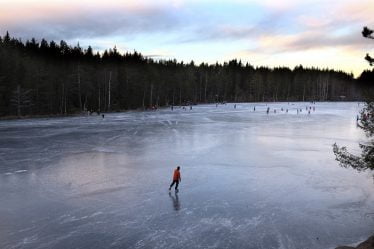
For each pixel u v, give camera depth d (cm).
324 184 2386
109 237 1543
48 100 8475
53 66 10556
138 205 1941
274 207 1939
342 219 1783
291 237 1573
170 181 2422
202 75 16525
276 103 16125
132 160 3088
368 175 2620
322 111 10231
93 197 2066
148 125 6022
